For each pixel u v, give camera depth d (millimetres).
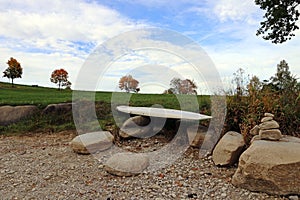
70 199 3357
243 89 5754
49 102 8602
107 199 3355
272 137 3736
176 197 3412
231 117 5352
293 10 10773
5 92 14391
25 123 7629
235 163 4488
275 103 4891
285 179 3188
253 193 3361
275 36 11406
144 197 3416
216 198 3338
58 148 5891
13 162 4914
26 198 3383
